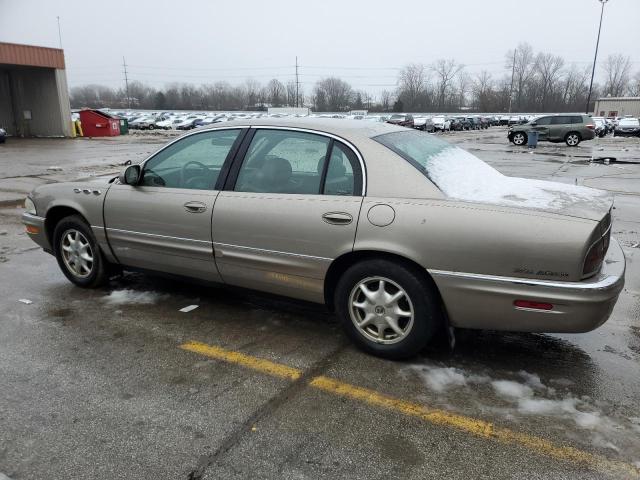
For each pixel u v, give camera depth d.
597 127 39.44
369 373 3.28
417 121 44.59
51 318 4.14
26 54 29.34
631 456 2.50
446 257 3.03
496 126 68.69
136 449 2.56
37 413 2.85
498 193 3.29
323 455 2.52
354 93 112.94
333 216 3.31
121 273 4.96
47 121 32.94
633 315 4.20
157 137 34.16
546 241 2.83
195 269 4.07
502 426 2.73
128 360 3.44
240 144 3.83
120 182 4.39
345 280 3.40
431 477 2.37
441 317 3.28
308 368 3.34
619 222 7.70
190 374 3.26
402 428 2.72
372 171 3.29
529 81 100.56
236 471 2.41
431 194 3.14
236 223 3.70
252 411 2.87
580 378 3.21
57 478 2.37
